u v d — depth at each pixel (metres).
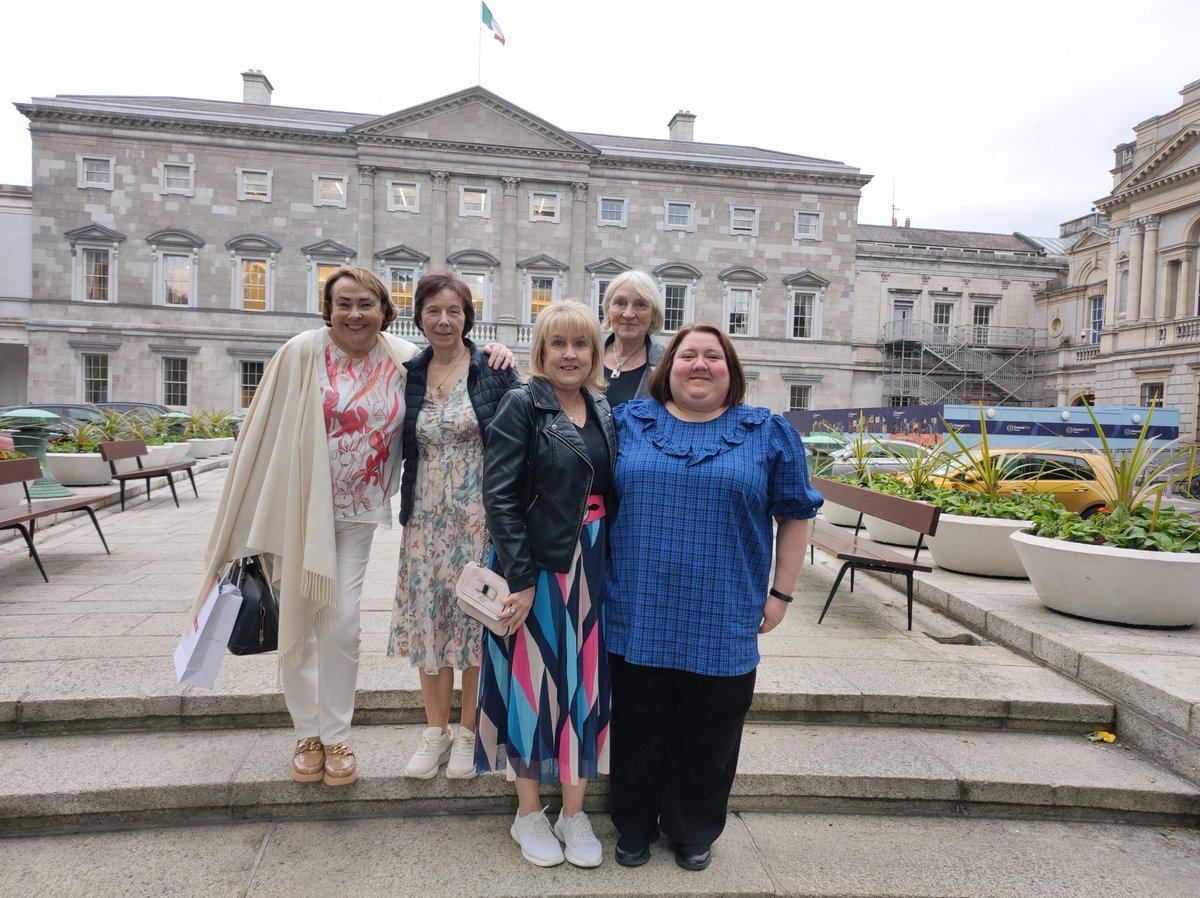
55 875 2.35
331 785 2.69
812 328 33.47
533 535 2.39
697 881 2.42
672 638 2.36
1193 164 26.12
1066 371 36.12
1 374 32.50
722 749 2.40
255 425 2.67
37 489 7.76
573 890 2.35
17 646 3.64
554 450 2.37
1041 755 3.16
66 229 28.09
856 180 33.12
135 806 2.62
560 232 31.19
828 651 4.07
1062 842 2.75
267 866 2.43
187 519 8.18
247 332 29.08
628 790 2.47
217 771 2.74
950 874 2.53
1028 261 39.47
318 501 2.59
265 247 29.03
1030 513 5.80
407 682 3.28
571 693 2.39
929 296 39.00
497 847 2.57
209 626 2.54
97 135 28.06
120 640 3.75
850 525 8.46
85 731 3.02
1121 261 30.02
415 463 2.80
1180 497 9.88
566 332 2.38
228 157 28.84
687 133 37.25
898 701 3.39
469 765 2.76
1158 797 2.88
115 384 28.55
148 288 28.59
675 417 2.58
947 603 5.05
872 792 2.90
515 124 30.36
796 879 2.46
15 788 2.59
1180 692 3.10
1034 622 4.24
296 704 2.68
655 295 3.34
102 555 6.12
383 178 29.64
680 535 2.38
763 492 2.41
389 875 2.40
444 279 2.78
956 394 37.38
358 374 2.78
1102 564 4.13
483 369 2.79
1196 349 26.00
